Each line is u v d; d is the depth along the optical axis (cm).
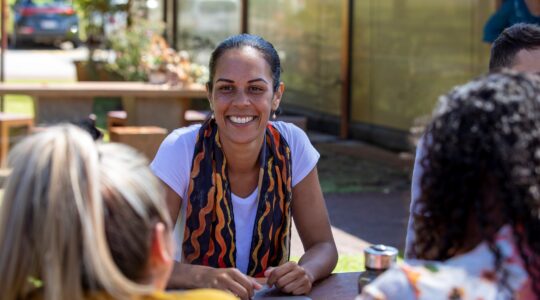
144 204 167
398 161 919
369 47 1014
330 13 1076
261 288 278
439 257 178
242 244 303
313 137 1062
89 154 162
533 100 171
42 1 2467
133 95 905
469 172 169
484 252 170
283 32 1189
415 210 187
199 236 300
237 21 1313
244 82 298
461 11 866
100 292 161
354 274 304
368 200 751
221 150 302
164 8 1616
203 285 273
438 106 180
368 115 1023
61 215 156
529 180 165
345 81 1045
